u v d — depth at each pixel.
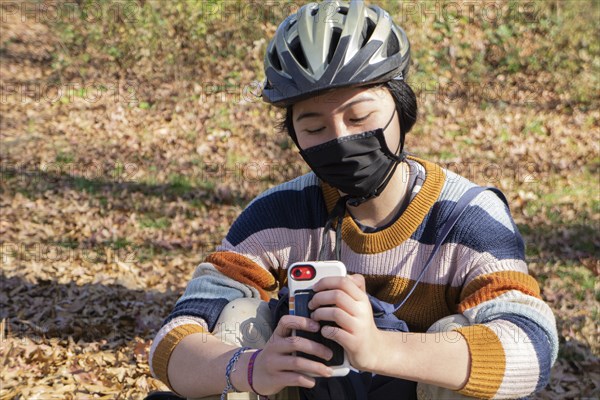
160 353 1.73
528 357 1.57
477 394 1.55
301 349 1.45
